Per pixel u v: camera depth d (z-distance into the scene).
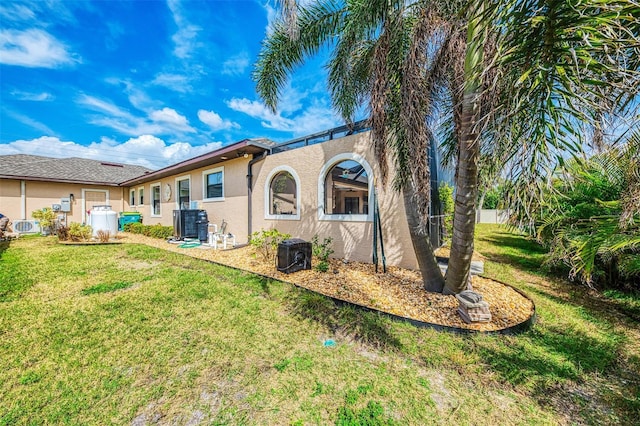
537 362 2.80
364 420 2.06
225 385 2.45
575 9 1.58
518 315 3.89
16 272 6.14
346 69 5.72
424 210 4.44
